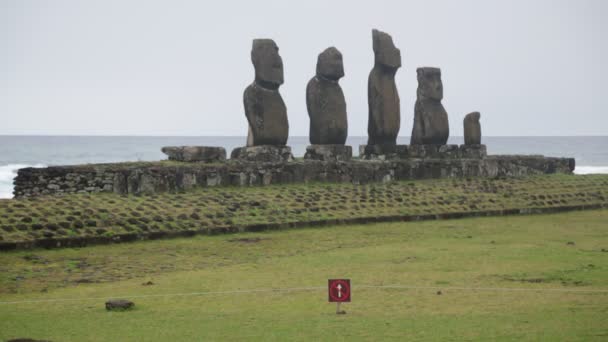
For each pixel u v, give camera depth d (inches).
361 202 1813.5
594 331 799.1
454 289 1035.9
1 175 3789.4
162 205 1593.3
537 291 1011.3
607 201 2090.3
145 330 844.6
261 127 2000.5
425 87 2378.2
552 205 1978.3
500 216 1863.9
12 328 857.5
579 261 1234.6
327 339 798.5
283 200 1747.0
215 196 1713.8
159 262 1250.0
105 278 1138.0
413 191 1975.9
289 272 1173.7
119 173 1681.8
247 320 887.7
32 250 1286.9
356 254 1327.5
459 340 783.1
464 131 2496.3
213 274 1162.0
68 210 1469.0
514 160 2391.7
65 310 944.3
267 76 2003.0
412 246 1416.1
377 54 2213.3
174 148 1932.8
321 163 1989.4
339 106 2113.7
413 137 2385.6
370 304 961.5
